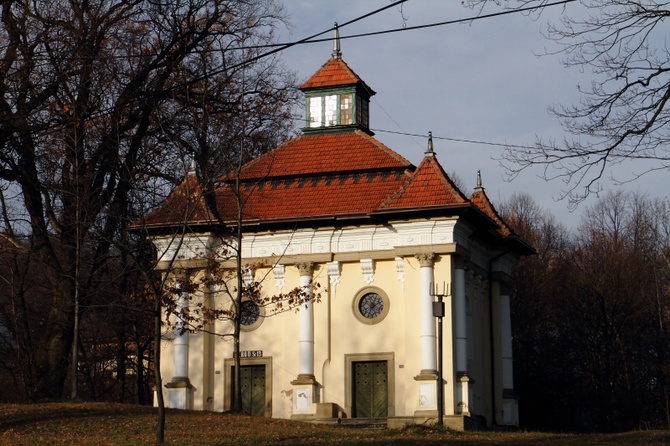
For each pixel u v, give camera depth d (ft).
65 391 195.93
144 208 150.51
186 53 155.74
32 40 143.64
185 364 148.05
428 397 135.85
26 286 187.52
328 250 145.79
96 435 109.40
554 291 238.27
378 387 142.51
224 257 145.79
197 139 153.48
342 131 162.40
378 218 142.61
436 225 140.15
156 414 123.24
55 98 146.72
